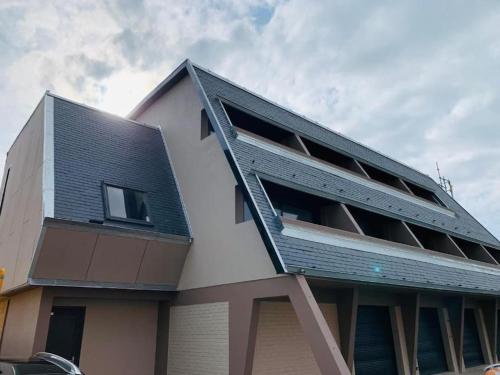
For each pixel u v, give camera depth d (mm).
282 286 7430
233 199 9289
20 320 9320
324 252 8703
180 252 10195
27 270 8203
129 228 9258
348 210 12242
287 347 9195
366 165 16641
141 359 9875
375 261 10039
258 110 13297
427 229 15508
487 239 20391
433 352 14180
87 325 9172
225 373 8164
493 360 16797
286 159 11602
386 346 12102
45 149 9656
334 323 9992
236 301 8406
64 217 8375
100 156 10812
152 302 10570
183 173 11719
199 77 12492
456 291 12273
